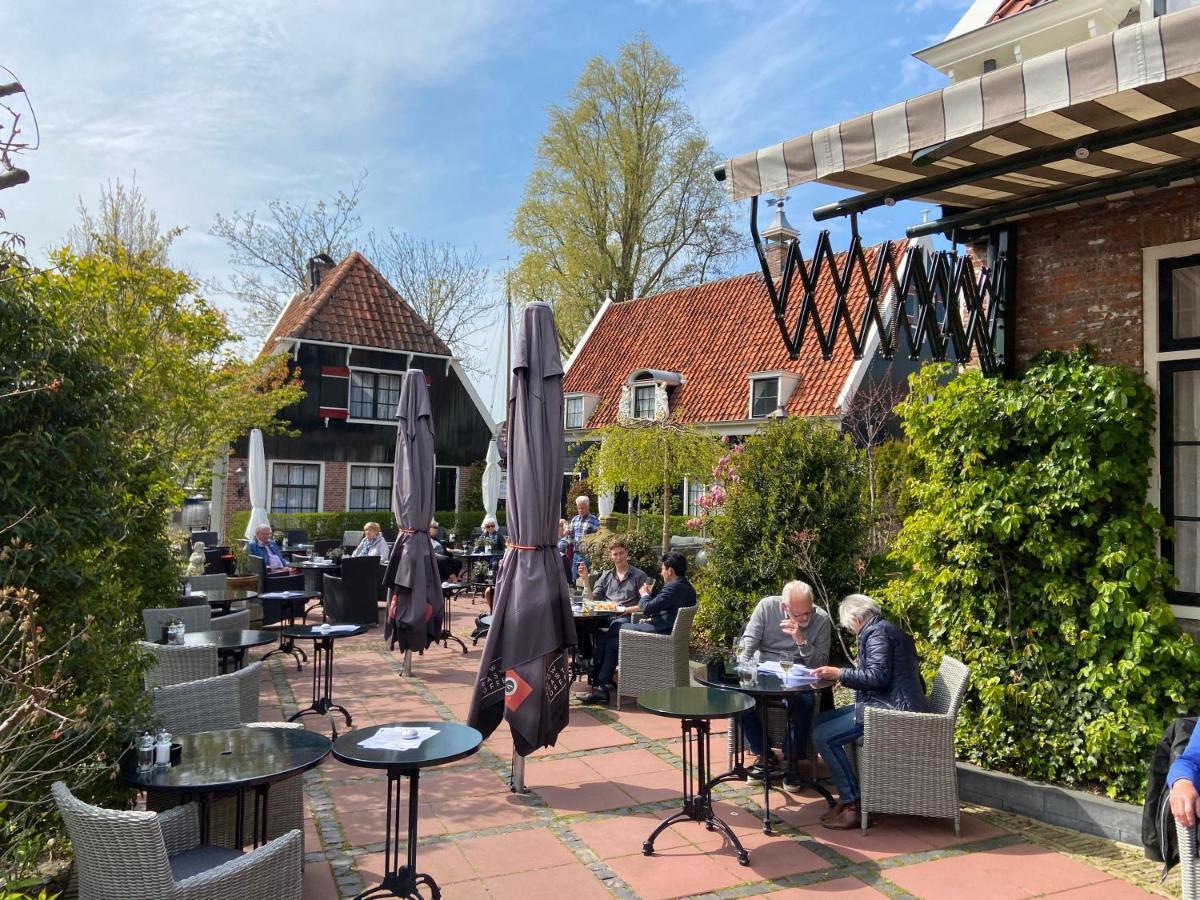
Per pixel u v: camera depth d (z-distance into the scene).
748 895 3.74
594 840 4.34
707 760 4.74
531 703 4.75
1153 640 4.59
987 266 5.72
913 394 5.77
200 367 10.14
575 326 25.53
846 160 3.76
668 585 6.94
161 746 3.33
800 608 5.31
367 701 7.09
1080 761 4.63
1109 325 5.16
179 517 15.50
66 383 3.48
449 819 4.61
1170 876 3.93
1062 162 4.23
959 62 5.98
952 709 4.41
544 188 25.12
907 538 5.79
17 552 3.11
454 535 19.31
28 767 3.37
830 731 4.68
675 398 19.42
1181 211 4.88
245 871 2.71
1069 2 5.27
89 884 2.66
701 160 24.80
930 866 4.05
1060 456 4.96
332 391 19.64
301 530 17.23
